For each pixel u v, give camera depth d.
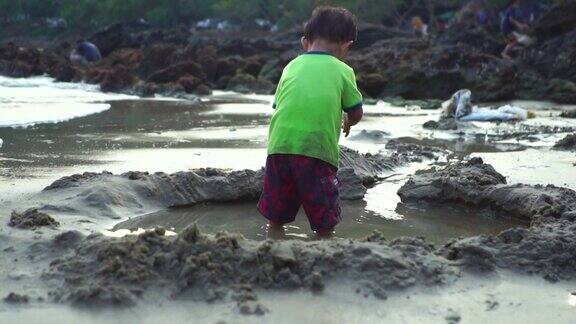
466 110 10.97
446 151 7.38
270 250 3.09
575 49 17.39
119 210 4.43
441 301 2.89
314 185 3.95
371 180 5.74
